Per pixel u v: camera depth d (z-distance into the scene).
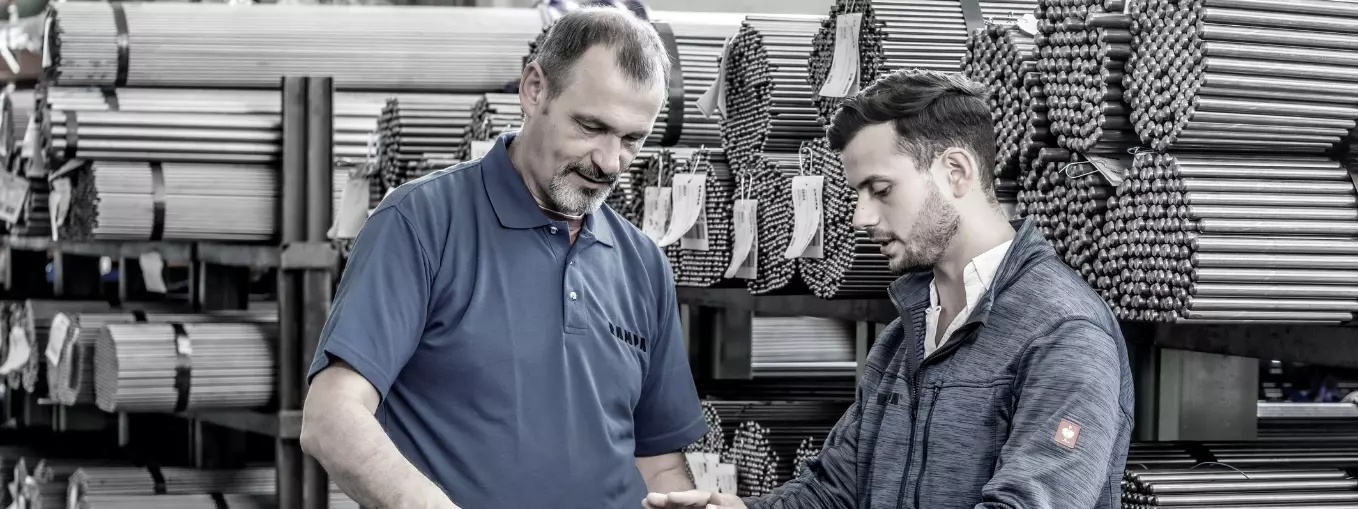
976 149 1.98
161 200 3.99
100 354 4.32
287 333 4.01
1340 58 1.98
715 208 3.50
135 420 6.11
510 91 4.99
